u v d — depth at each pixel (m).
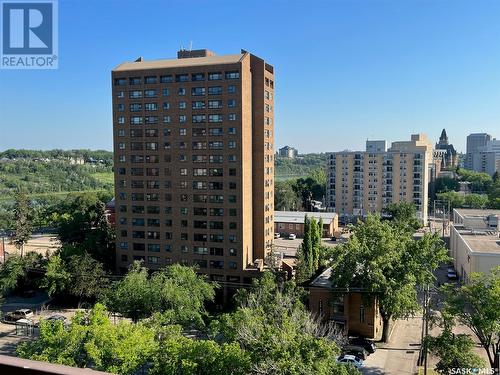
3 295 74.06
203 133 74.88
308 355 28.66
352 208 150.38
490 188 175.12
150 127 77.69
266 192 80.19
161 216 78.00
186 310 49.91
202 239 76.00
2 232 123.00
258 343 30.44
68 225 90.69
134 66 79.62
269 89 80.25
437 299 60.25
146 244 79.25
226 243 74.81
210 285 61.69
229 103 73.31
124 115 78.94
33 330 58.03
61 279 68.12
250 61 77.69
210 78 74.06
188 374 30.03
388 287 47.56
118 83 78.88
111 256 83.19
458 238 84.25
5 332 58.59
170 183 77.19
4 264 74.75
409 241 52.31
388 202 145.38
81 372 4.25
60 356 32.38
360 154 148.00
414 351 49.94
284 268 77.06
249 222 77.06
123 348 32.62
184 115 75.69
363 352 47.75
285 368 27.52
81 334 34.28
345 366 31.53
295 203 169.12
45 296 74.88
